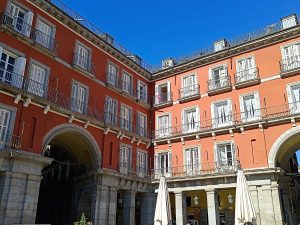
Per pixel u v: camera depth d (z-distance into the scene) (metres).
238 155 22.48
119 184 22.73
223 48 26.14
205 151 24.23
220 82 25.55
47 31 20.33
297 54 22.44
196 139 25.03
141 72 29.00
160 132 27.78
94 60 23.66
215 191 22.58
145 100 28.98
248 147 22.25
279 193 20.92
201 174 23.06
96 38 23.70
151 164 26.89
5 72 17.23
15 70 17.50
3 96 16.44
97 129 22.25
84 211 22.53
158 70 29.70
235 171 21.48
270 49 23.83
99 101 23.19
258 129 22.19
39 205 28.20
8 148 15.90
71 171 25.22
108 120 23.50
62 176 26.06
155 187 25.55
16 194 15.58
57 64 20.33
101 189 21.08
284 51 23.12
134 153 25.53
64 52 21.11
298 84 21.72
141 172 25.64
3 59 17.33
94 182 21.27
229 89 24.69
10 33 17.47
